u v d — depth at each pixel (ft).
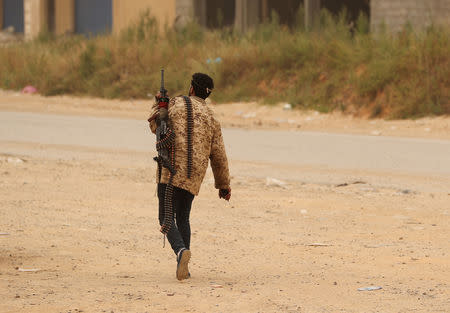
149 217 84.69
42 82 256.32
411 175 112.27
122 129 171.01
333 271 60.34
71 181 107.14
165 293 51.62
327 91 199.11
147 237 74.38
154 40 264.11
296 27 249.55
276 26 251.80
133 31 274.36
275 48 226.79
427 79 183.21
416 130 167.02
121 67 250.78
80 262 63.26
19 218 81.56
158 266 62.64
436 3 244.01
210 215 85.81
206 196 97.86
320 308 47.62
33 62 268.21
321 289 53.36
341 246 70.44
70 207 88.89
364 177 111.04
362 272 59.88
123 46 260.42
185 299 49.85
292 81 212.64
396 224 80.53
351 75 197.16
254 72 222.48
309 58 215.92
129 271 60.44
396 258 64.80
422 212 86.74
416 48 190.80
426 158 128.36
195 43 256.11
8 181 105.70
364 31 223.92
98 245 70.13
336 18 266.98
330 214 86.53
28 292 51.49
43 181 106.52
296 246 70.69
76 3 445.78
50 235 73.77
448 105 177.47
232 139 157.28
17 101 235.81
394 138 157.58
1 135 159.74
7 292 51.39
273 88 214.07
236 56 228.84
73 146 143.74
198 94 58.85
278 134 166.09
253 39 244.42
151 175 113.70
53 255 65.57
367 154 133.90
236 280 56.90
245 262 64.18
